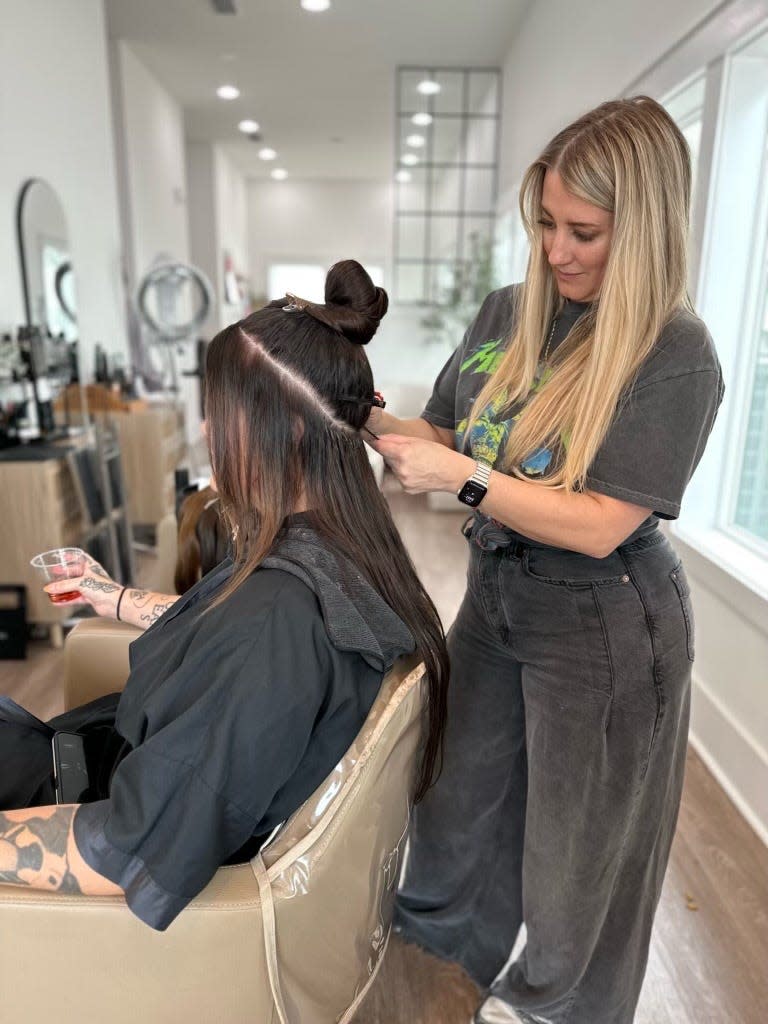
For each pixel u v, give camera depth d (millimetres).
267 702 715
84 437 3334
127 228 5516
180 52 5504
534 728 1111
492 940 1373
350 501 841
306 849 775
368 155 9047
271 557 797
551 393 1017
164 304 5910
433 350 5961
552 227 1014
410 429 1264
